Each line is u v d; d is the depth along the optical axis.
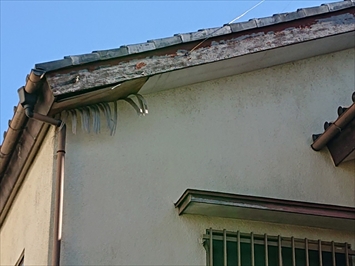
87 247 6.42
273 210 6.87
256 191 7.30
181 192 6.99
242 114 7.68
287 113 7.91
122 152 6.95
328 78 8.35
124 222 6.64
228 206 6.73
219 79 7.76
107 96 6.92
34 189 7.30
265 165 7.49
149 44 6.95
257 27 7.57
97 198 6.65
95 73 6.63
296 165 7.63
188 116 7.42
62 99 6.52
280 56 7.91
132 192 6.80
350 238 7.41
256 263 6.99
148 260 6.57
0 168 7.89
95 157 6.82
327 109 8.12
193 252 6.77
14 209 8.30
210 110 7.55
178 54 7.10
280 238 7.12
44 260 6.37
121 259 6.48
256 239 7.08
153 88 7.26
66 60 6.50
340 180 7.73
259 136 7.63
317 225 7.27
